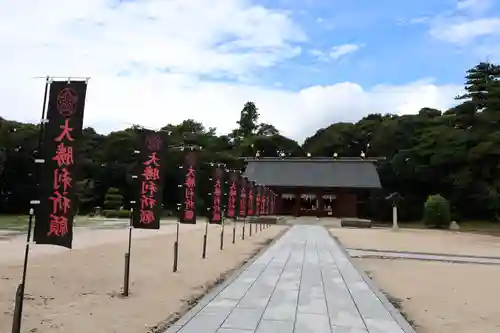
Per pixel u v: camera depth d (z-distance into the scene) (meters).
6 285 10.32
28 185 46.34
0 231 24.78
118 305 8.99
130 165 51.69
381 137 66.25
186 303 9.37
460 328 8.30
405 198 59.31
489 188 49.84
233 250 19.69
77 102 8.41
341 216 55.50
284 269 14.38
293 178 57.41
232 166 62.94
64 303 9.02
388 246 25.25
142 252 17.34
